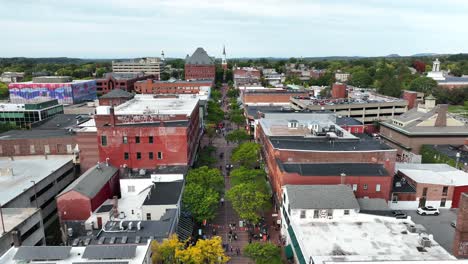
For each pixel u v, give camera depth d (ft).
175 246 148.05
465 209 144.46
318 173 210.79
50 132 322.55
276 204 234.58
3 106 440.45
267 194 226.79
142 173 245.86
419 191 222.89
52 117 433.48
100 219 199.31
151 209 197.77
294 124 300.81
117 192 249.14
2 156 294.87
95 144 265.75
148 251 141.18
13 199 194.18
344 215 178.70
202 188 215.10
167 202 199.93
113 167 253.44
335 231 167.02
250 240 203.10
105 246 138.21
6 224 166.50
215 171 242.17
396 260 128.57
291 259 176.86
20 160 274.36
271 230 216.95
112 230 166.81
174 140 259.19
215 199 209.46
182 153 261.44
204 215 203.92
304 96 583.99
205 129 466.70
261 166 300.20
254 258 162.81
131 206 214.48
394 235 163.94
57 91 589.32
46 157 280.72
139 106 337.72
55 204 246.47
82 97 631.97
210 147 373.20
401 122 377.50
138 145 259.60
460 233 146.92
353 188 208.54
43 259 132.46
